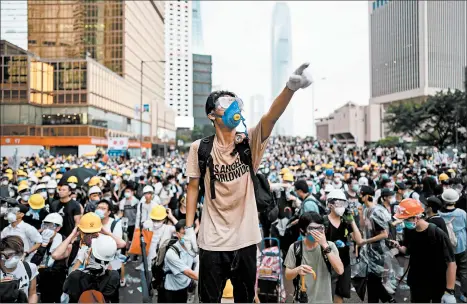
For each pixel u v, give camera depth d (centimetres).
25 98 5059
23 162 2694
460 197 845
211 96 238
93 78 5462
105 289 441
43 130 5244
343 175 1600
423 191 1052
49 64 5338
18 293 425
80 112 5309
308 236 461
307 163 2486
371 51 13488
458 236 650
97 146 5403
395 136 8244
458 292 669
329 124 12462
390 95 12206
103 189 950
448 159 2191
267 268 571
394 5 12138
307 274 462
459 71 11244
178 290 536
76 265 458
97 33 6819
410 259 492
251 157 238
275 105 217
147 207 822
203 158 242
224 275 239
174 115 11081
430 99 4753
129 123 7075
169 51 14600
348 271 525
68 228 689
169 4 14738
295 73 203
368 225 661
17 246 421
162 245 548
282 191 841
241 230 236
